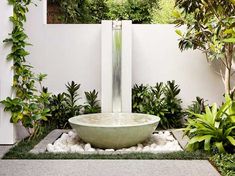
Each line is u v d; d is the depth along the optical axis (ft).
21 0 15.67
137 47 20.40
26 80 15.03
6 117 14.29
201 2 16.48
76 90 20.24
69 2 26.16
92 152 12.78
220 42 16.62
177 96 20.42
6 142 14.29
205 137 12.32
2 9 14.34
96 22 30.04
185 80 20.42
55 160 11.57
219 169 10.28
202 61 20.39
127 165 10.90
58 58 20.38
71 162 11.30
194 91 20.39
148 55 20.40
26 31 20.18
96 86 20.42
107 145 14.05
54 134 17.07
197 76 20.38
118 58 19.54
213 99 20.38
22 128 16.02
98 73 20.43
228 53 17.33
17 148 13.28
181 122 19.79
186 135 15.39
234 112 12.87
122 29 19.08
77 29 20.39
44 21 20.61
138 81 20.42
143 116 16.67
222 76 18.74
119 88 19.49
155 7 30.78
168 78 20.43
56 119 19.36
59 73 20.38
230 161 10.96
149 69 20.40
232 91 17.44
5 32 14.37
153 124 14.43
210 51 17.70
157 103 19.21
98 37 20.42
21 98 14.84
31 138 15.31
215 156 11.57
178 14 18.29
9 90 14.37
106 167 10.65
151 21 30.45
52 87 20.36
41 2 20.25
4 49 14.37
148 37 20.38
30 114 14.66
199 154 12.06
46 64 20.33
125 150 13.82
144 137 14.38
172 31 20.36
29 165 10.89
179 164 11.02
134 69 20.39
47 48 20.33
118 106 19.48
